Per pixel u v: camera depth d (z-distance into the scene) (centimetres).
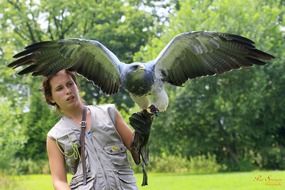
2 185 2677
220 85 3609
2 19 4712
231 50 580
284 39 3878
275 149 3728
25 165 3978
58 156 546
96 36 5169
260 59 577
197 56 584
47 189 2558
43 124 4050
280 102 3700
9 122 2883
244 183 2264
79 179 535
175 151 3797
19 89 4469
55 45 561
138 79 547
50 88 553
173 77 580
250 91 3581
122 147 544
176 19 3981
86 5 4931
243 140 3753
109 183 530
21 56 555
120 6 5247
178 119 3691
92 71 575
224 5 3841
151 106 534
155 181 2616
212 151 3797
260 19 3794
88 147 536
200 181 2559
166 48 573
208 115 3659
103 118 545
